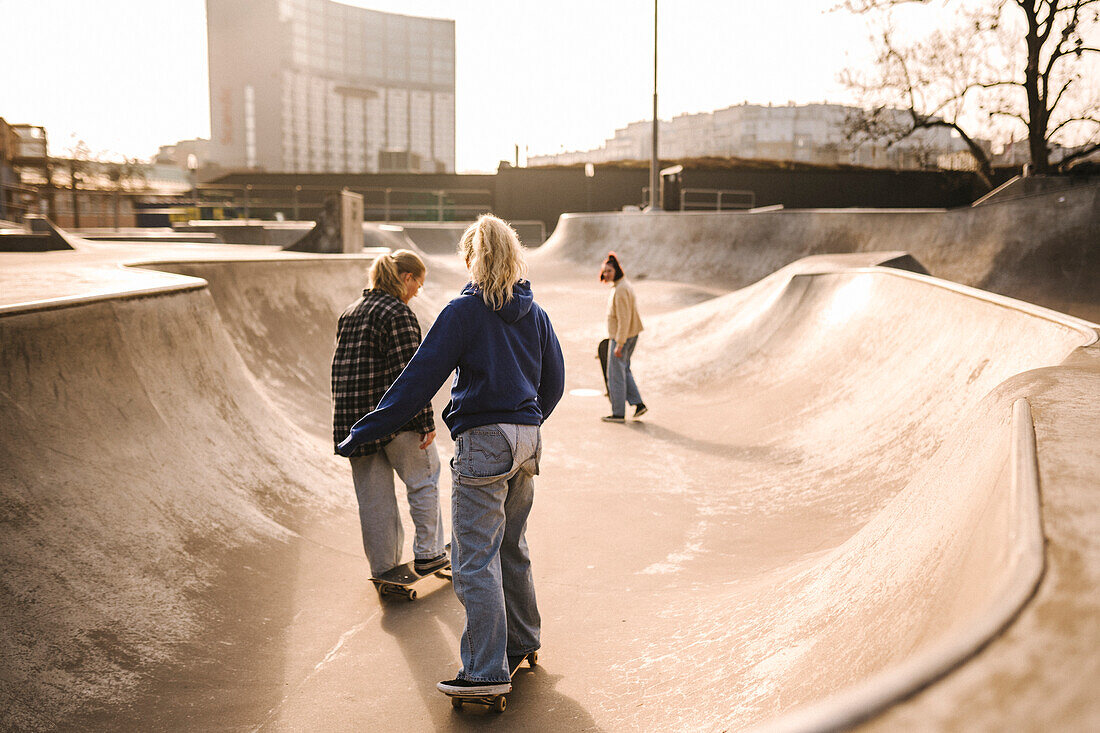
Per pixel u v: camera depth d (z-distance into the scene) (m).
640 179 36.56
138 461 3.46
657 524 4.47
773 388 7.56
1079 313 11.59
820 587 2.54
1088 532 0.95
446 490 5.26
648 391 8.69
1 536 2.57
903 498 2.69
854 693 0.65
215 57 142.12
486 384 2.37
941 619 1.25
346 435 3.36
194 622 2.85
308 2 142.88
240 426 4.58
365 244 26.17
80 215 42.75
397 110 157.75
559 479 5.42
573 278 20.89
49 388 3.19
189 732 2.27
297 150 144.25
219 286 7.12
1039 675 0.64
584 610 3.26
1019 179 18.28
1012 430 1.56
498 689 2.34
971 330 5.18
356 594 3.39
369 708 2.47
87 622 2.56
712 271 20.08
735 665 2.32
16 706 2.14
